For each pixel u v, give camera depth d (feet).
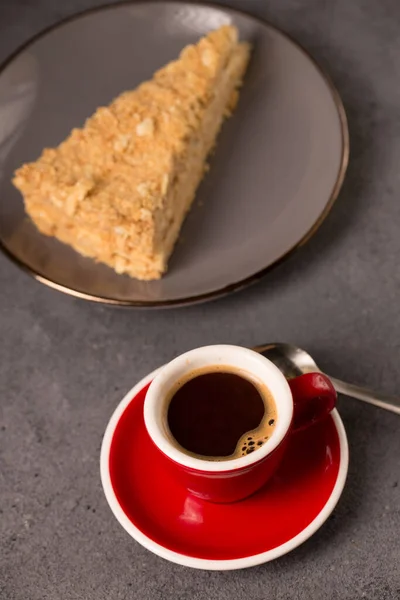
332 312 2.76
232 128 3.04
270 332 2.75
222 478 2.31
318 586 2.44
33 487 2.59
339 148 2.89
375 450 2.56
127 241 2.76
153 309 2.78
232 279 2.74
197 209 2.91
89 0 3.35
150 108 2.96
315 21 3.27
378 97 3.10
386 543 2.47
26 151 3.03
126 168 2.87
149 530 2.40
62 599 2.46
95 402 2.69
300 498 2.42
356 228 2.88
